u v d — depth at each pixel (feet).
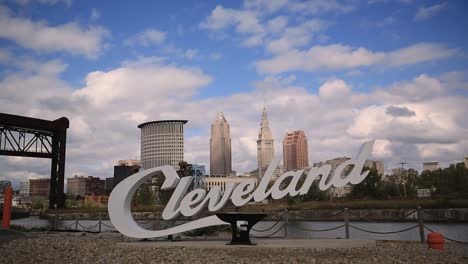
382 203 273.54
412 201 268.82
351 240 75.31
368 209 269.85
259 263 53.42
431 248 68.54
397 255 60.29
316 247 66.95
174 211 77.61
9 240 80.89
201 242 75.77
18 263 54.85
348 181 70.85
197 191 77.71
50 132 321.93
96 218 281.13
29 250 65.72
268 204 257.34
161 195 372.38
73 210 310.65
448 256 59.77
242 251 64.54
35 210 487.61
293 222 218.18
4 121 288.10
